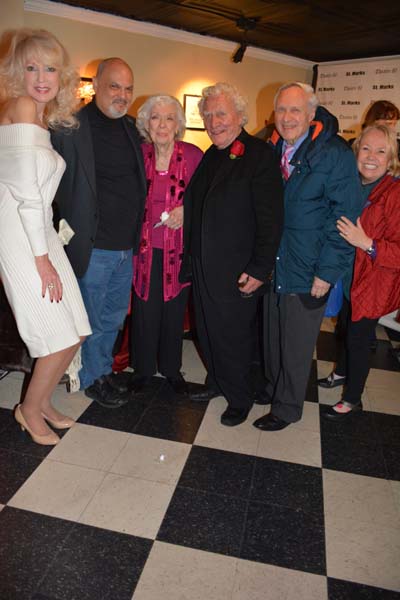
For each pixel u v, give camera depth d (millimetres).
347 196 1975
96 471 2008
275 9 4793
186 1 4656
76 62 5039
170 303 2488
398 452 2266
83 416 2400
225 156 2096
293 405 2334
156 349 2607
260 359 2805
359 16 4926
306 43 6094
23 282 1901
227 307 2209
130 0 4672
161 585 1509
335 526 1790
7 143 1753
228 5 4730
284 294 2146
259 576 1562
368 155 2205
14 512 1763
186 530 1732
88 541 1657
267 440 2295
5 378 2730
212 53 6059
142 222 2381
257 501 1896
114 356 2863
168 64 5734
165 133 2182
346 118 6859
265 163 1991
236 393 2393
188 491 1926
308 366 2256
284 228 2076
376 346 3514
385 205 2146
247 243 2139
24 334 1967
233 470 2068
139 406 2525
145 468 2045
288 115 1947
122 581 1516
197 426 2375
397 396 2809
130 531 1712
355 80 6688
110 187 2230
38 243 1841
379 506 1906
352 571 1601
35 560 1575
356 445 2305
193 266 2318
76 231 2223
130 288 2523
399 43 5980
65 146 2129
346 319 2703
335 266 2029
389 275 2223
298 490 1971
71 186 2186
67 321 2010
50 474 1972
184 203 2299
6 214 1860
